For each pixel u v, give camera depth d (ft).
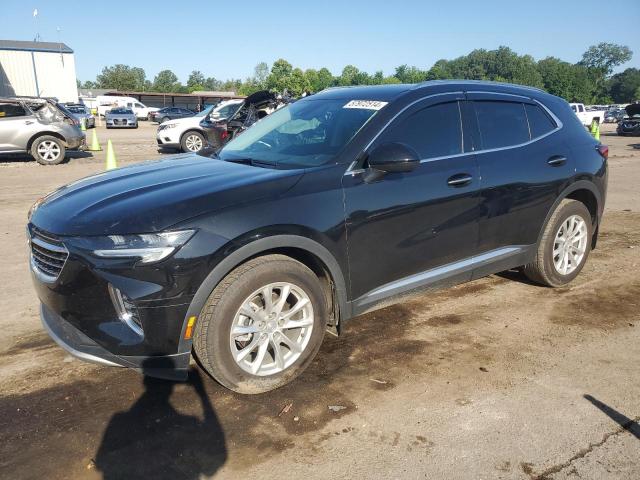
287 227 9.51
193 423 9.02
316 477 7.81
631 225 23.56
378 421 9.11
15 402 9.53
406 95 11.93
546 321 13.20
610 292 15.20
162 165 12.14
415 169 11.35
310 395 9.90
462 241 12.41
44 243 9.31
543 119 14.48
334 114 12.26
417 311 13.79
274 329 9.81
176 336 8.80
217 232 8.86
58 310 9.16
